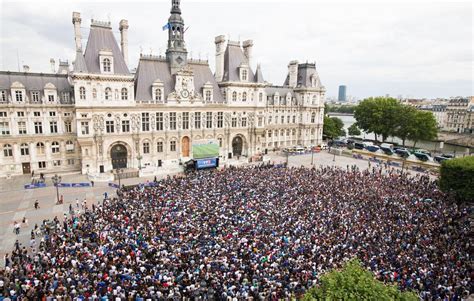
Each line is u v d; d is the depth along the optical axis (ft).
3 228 133.08
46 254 96.17
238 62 297.74
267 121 344.08
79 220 130.93
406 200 160.97
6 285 81.87
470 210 156.87
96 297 72.84
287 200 153.07
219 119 283.79
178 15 259.60
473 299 83.82
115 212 132.36
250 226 118.83
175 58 262.88
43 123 224.94
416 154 320.29
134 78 257.55
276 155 329.31
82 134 220.23
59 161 234.99
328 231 118.32
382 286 47.83
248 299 75.05
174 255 95.20
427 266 94.99
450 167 170.30
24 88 215.10
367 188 181.37
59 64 321.32
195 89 273.75
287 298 73.67
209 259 92.68
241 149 308.40
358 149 369.71
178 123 259.19
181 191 164.96
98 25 229.66
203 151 248.11
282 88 363.76
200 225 119.24
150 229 114.42
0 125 211.82
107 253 94.94
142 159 248.52
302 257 96.32
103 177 210.38
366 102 425.69
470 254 106.63
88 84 216.54
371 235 115.85
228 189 169.89
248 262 91.86
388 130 398.83
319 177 205.67
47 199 171.73
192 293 76.54
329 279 49.42
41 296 74.95
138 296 74.13
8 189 188.85
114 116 230.89
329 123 427.33
